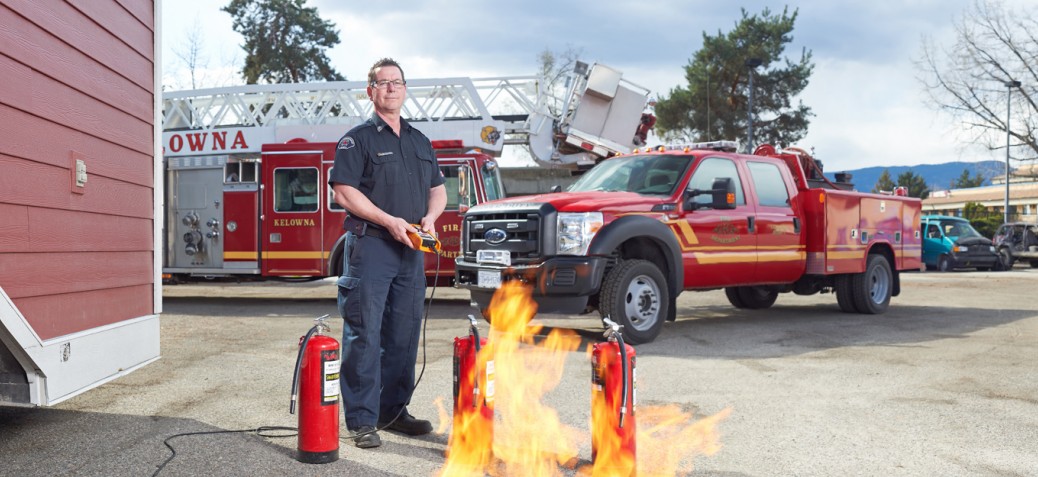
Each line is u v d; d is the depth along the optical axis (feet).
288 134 50.55
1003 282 60.34
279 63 122.52
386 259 14.48
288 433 14.97
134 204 16.70
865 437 14.98
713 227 28.37
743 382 19.93
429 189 15.30
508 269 25.32
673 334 28.48
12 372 13.20
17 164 12.62
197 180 43.19
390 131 14.75
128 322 16.08
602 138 55.62
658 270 26.48
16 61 12.61
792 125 127.34
